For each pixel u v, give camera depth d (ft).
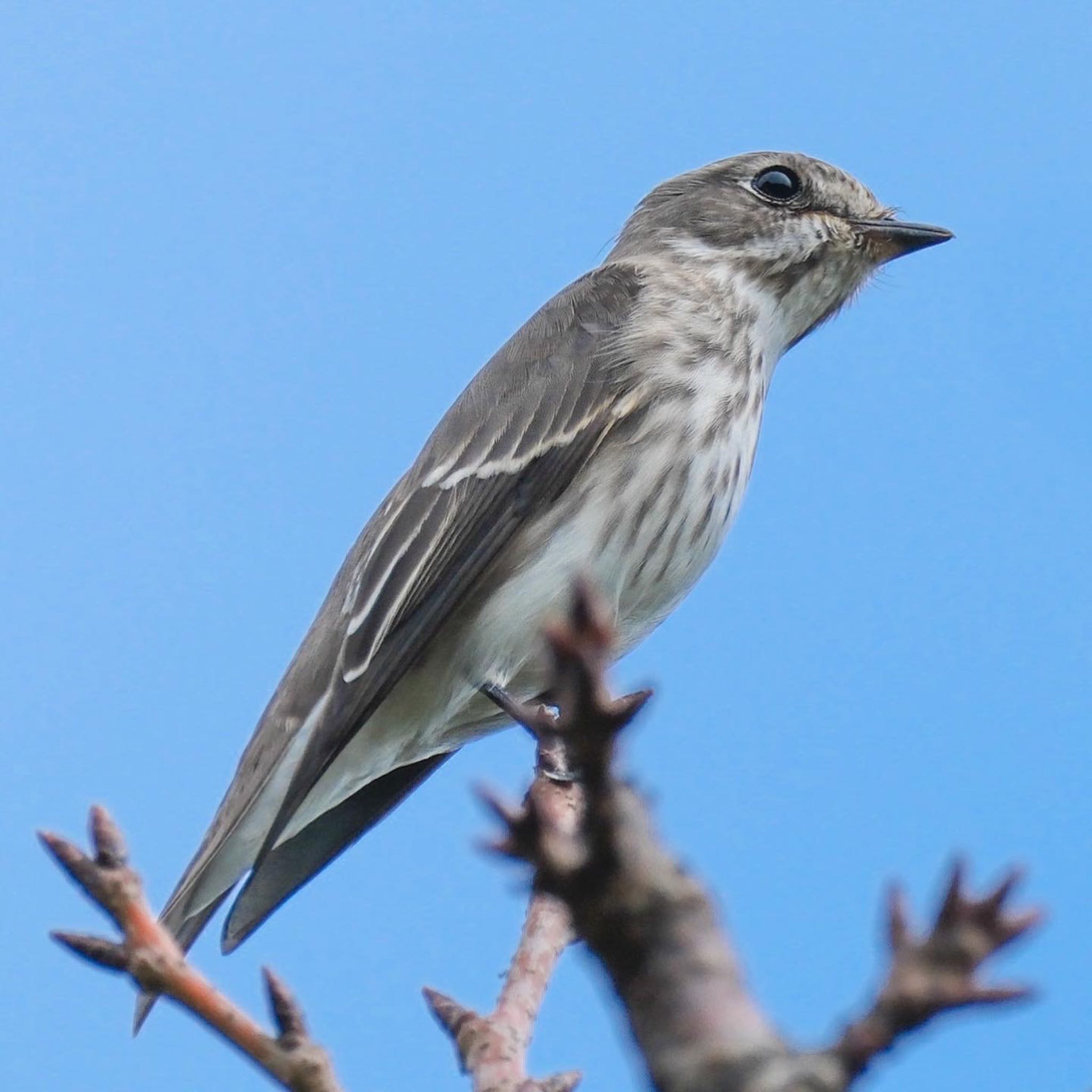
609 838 9.09
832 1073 8.49
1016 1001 8.62
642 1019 8.70
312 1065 13.00
